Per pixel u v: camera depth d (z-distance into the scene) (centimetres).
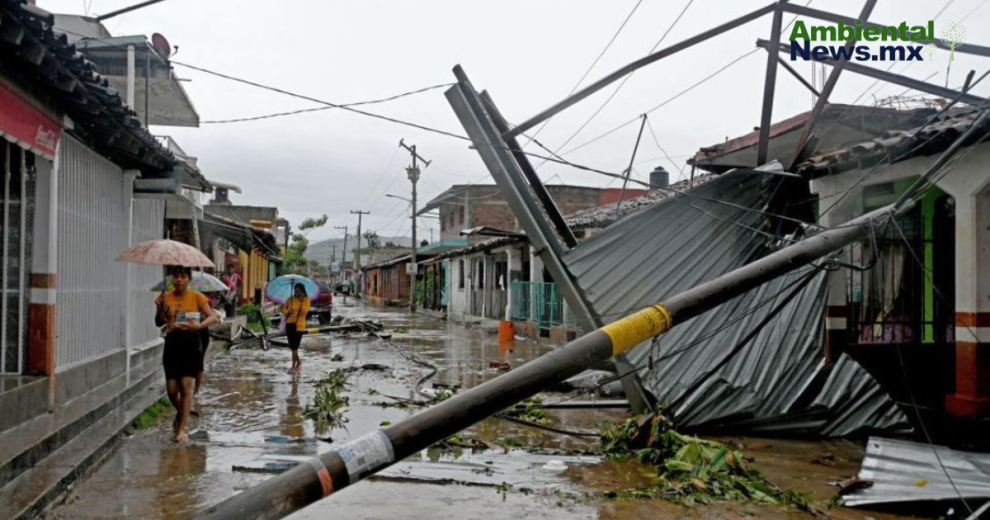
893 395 905
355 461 323
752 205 806
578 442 746
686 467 603
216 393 1038
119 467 610
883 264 935
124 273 968
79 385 780
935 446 679
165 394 922
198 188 1408
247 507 291
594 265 780
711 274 788
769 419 760
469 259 3089
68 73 565
